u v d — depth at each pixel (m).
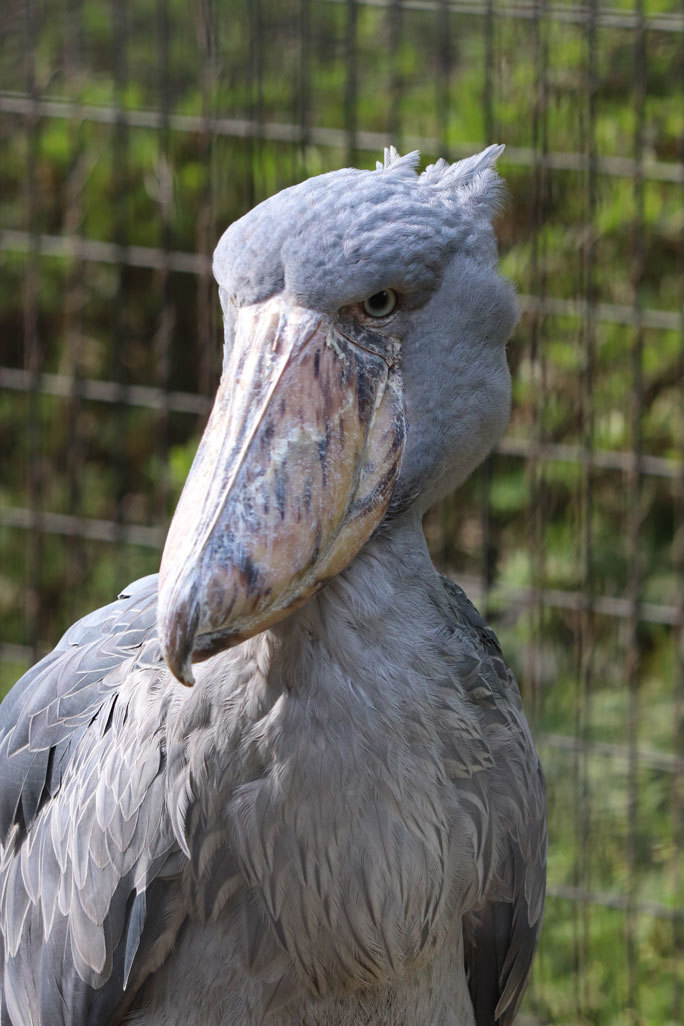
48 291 13.79
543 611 11.13
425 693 5.13
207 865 5.19
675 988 9.44
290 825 5.06
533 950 6.42
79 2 13.63
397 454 5.05
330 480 4.80
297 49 12.93
